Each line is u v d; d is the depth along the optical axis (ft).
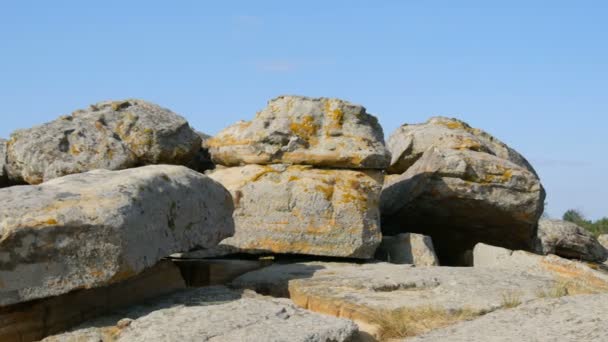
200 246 28.89
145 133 44.39
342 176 38.88
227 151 40.29
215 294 27.81
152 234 26.08
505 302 27.66
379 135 41.14
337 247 37.42
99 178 27.07
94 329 24.08
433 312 26.71
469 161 45.32
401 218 48.57
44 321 24.27
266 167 39.04
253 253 37.81
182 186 28.25
